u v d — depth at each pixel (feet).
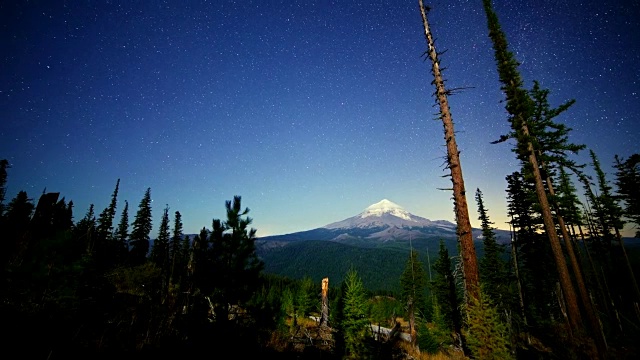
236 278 29.89
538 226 91.09
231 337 28.76
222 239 30.99
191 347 27.30
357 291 55.01
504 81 60.49
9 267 20.53
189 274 31.89
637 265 120.47
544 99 69.41
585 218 102.32
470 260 29.96
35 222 23.29
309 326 74.79
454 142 30.78
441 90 32.17
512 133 57.11
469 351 35.94
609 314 88.89
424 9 34.76
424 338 62.75
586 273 101.40
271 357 32.89
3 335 19.21
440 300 110.73
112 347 25.38
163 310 33.19
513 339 53.42
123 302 34.68
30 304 21.21
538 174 54.29
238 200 32.58
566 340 53.98
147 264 47.24
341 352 49.14
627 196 110.22
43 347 20.27
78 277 25.21
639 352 48.42
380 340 54.08
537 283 95.14
